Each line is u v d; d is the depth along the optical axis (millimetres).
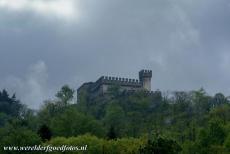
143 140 108375
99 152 107000
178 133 165125
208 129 138375
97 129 155750
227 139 123188
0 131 120438
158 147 85875
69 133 148625
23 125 163000
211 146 122875
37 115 199250
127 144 108812
